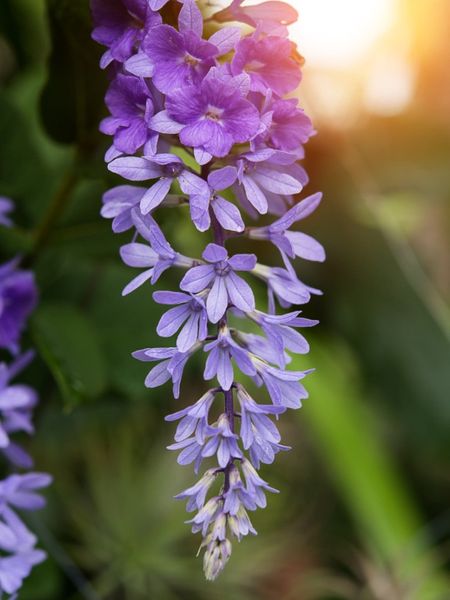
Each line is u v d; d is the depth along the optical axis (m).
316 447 0.59
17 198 0.53
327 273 0.65
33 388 0.51
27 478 0.42
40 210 0.53
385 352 0.64
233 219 0.34
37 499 0.42
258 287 0.59
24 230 0.53
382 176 0.73
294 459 0.62
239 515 0.34
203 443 0.34
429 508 0.64
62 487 0.58
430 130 0.73
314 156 0.64
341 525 0.60
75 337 0.49
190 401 0.59
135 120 0.34
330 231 0.64
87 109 0.45
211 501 0.34
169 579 0.56
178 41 0.33
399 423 0.64
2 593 0.43
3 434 0.42
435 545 0.60
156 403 0.55
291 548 0.58
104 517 0.57
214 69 0.33
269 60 0.34
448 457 0.64
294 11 0.36
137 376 0.52
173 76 0.33
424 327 0.62
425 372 0.62
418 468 0.65
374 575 0.55
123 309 0.53
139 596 0.55
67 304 0.54
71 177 0.47
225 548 0.34
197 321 0.34
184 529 0.57
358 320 0.65
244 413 0.34
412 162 0.74
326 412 0.55
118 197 0.36
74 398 0.46
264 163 0.35
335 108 0.66
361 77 0.67
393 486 0.55
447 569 0.59
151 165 0.34
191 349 0.34
